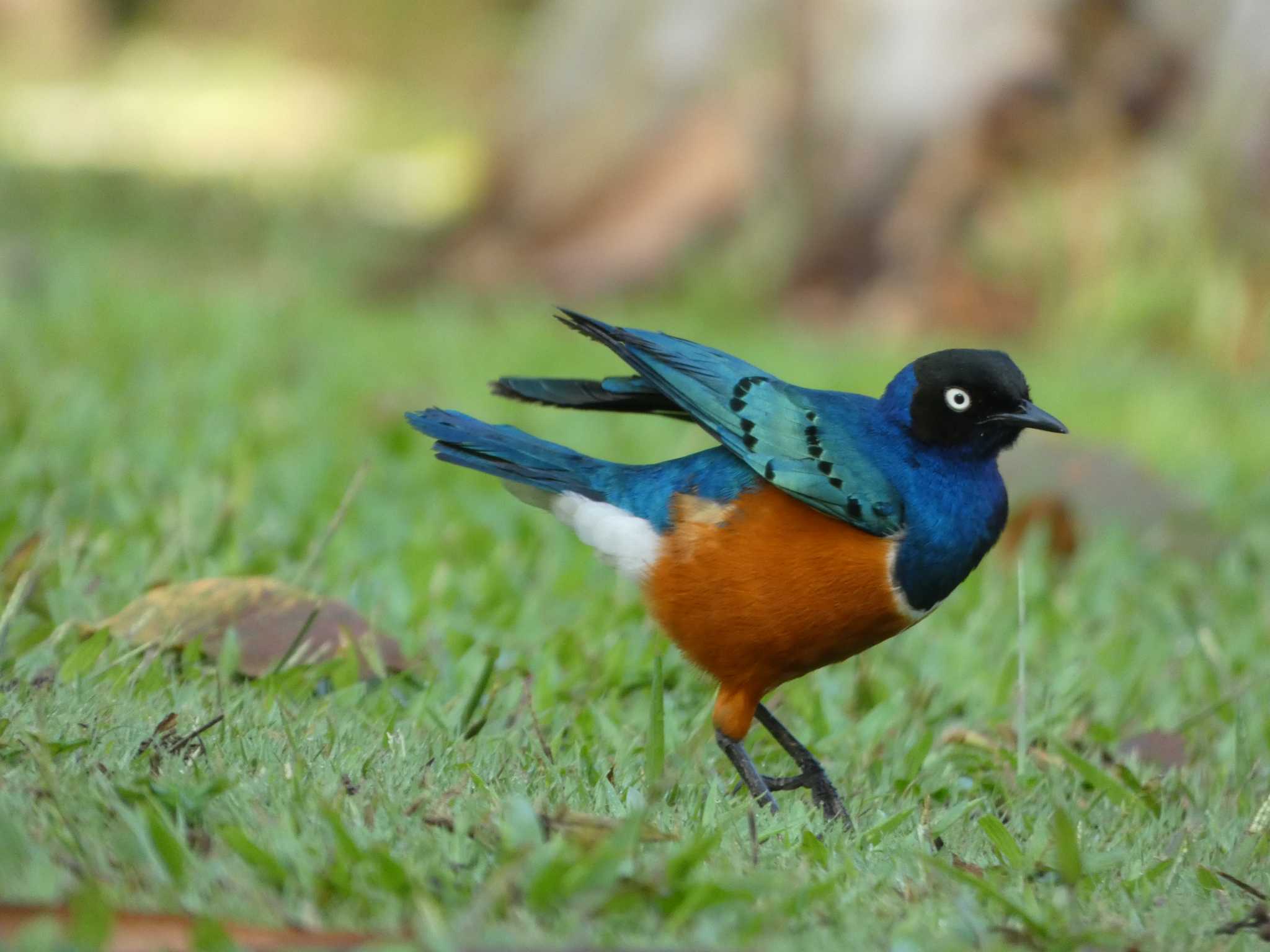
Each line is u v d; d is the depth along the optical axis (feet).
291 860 18.13
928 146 85.15
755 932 17.89
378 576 34.22
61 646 27.58
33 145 150.00
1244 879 22.21
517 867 17.60
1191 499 46.85
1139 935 19.11
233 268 99.25
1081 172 83.66
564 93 94.58
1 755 20.92
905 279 85.05
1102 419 62.90
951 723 30.76
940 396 25.22
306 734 23.75
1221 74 81.92
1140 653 36.22
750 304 86.99
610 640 32.09
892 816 23.00
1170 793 27.02
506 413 54.24
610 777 23.77
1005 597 39.17
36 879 16.49
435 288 92.02
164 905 16.79
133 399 49.14
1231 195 81.51
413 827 19.86
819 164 87.45
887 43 85.87
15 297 66.95
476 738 25.64
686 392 25.75
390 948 15.80
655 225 90.74
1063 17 84.07
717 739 26.12
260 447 45.37
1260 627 38.78
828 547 24.79
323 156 160.04
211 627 28.43
